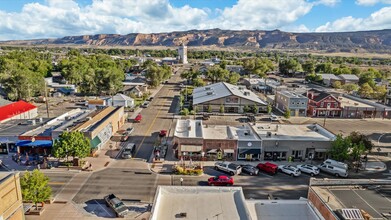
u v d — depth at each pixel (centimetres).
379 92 10731
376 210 2414
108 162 4853
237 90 9781
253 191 3997
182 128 5566
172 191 2703
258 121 7806
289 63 18838
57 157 4566
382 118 8569
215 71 14062
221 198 2625
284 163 5019
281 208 2745
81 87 11406
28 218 3247
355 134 5184
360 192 2731
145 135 6350
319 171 4716
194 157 5059
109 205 3475
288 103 8581
